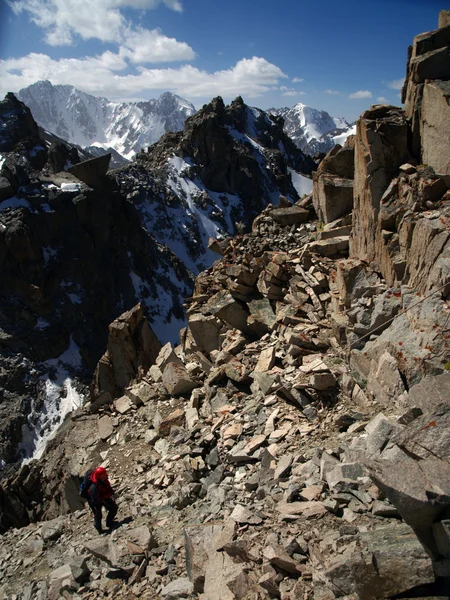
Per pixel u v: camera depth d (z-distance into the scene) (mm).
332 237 20766
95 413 22891
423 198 15305
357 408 13828
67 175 107250
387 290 15117
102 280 99500
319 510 9711
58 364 86750
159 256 118938
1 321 86812
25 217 91500
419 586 6898
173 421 18391
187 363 22672
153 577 10539
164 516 13312
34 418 77938
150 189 144875
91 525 14672
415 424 7727
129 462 17797
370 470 6953
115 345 26344
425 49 17766
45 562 13664
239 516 10586
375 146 17344
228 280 22453
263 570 8727
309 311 18641
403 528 7977
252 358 18531
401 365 12844
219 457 14656
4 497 24969
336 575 7645
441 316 12383
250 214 161250
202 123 163375
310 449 12703
